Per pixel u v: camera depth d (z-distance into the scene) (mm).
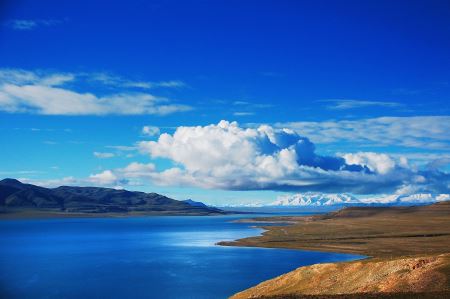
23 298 108750
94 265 159500
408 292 57750
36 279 132250
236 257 171500
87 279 131625
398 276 67750
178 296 108875
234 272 138125
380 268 73812
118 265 158375
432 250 165250
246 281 124438
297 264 150875
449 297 53219
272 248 196875
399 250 171375
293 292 78812
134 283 124438
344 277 77062
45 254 196375
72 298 108688
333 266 82125
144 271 143875
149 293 112312
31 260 175625
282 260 160500
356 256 164500
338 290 73125
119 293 112938
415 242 192375
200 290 114500
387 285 66375
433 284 61344
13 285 123875
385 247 181250
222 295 109250
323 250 183500
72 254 195375
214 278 129375
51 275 139000
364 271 75312
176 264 157375
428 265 67750
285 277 86500
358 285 71500
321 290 75125
